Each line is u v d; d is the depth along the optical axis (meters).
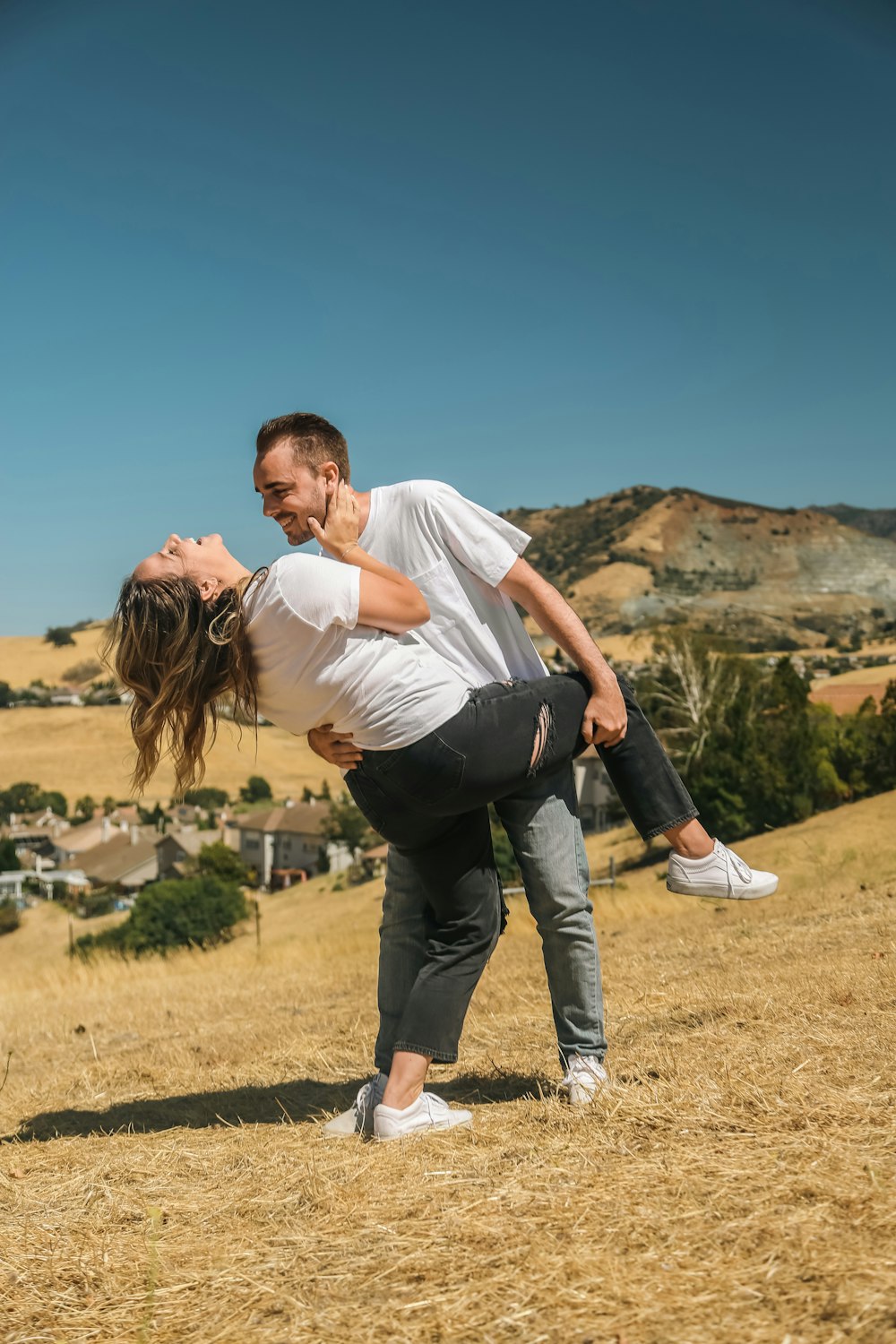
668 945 6.38
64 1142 3.13
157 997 8.00
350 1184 2.33
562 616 2.84
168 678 2.60
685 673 40.59
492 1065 3.71
